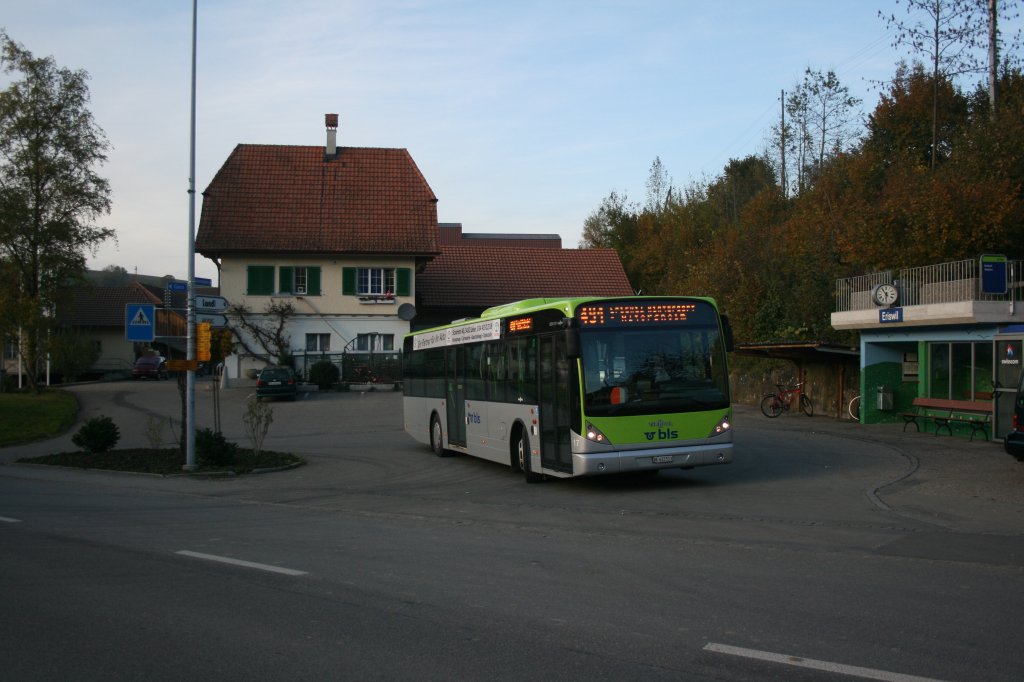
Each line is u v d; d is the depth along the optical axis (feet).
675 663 18.30
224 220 157.17
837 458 58.49
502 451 56.13
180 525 38.83
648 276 222.28
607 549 31.22
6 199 140.56
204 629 21.58
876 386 82.43
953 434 70.28
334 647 19.92
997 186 76.84
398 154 172.35
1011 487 43.80
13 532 36.86
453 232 287.28
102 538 35.22
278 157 167.84
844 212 111.55
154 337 61.16
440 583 26.16
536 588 25.27
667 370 46.62
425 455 71.82
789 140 156.04
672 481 51.08
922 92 119.44
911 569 27.09
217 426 69.00
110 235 148.97
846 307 86.07
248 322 155.33
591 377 45.62
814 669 17.72
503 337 55.83
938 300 72.38
